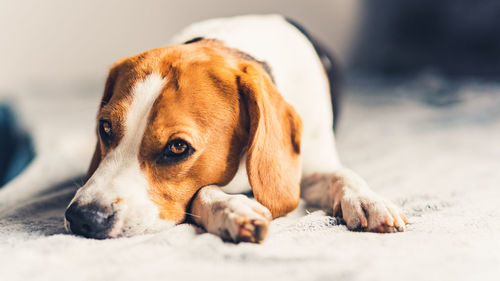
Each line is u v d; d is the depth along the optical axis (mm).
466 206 747
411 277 570
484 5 2096
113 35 2254
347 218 681
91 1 2201
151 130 663
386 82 1892
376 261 596
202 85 682
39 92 1964
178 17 2305
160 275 572
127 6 2244
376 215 667
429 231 668
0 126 1453
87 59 2238
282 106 705
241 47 772
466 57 2119
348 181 721
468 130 1173
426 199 771
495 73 1927
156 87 677
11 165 1178
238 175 708
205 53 719
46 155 992
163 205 669
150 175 667
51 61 2191
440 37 2242
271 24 849
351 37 2465
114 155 672
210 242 622
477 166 922
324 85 848
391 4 2385
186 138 665
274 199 688
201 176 682
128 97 679
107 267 584
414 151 1017
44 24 2154
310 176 785
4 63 2129
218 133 682
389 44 2410
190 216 682
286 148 701
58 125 1263
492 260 601
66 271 577
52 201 762
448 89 1646
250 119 688
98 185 656
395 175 882
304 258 598
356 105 1535
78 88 2045
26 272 573
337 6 2426
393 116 1361
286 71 801
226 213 635
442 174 884
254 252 604
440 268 585
